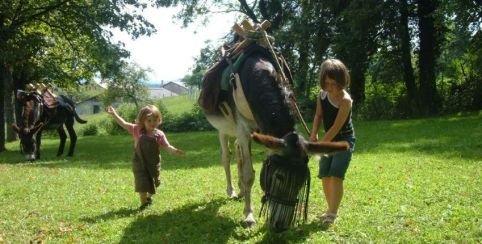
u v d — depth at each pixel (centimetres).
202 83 648
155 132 650
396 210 575
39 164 1238
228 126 631
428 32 2598
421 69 2636
